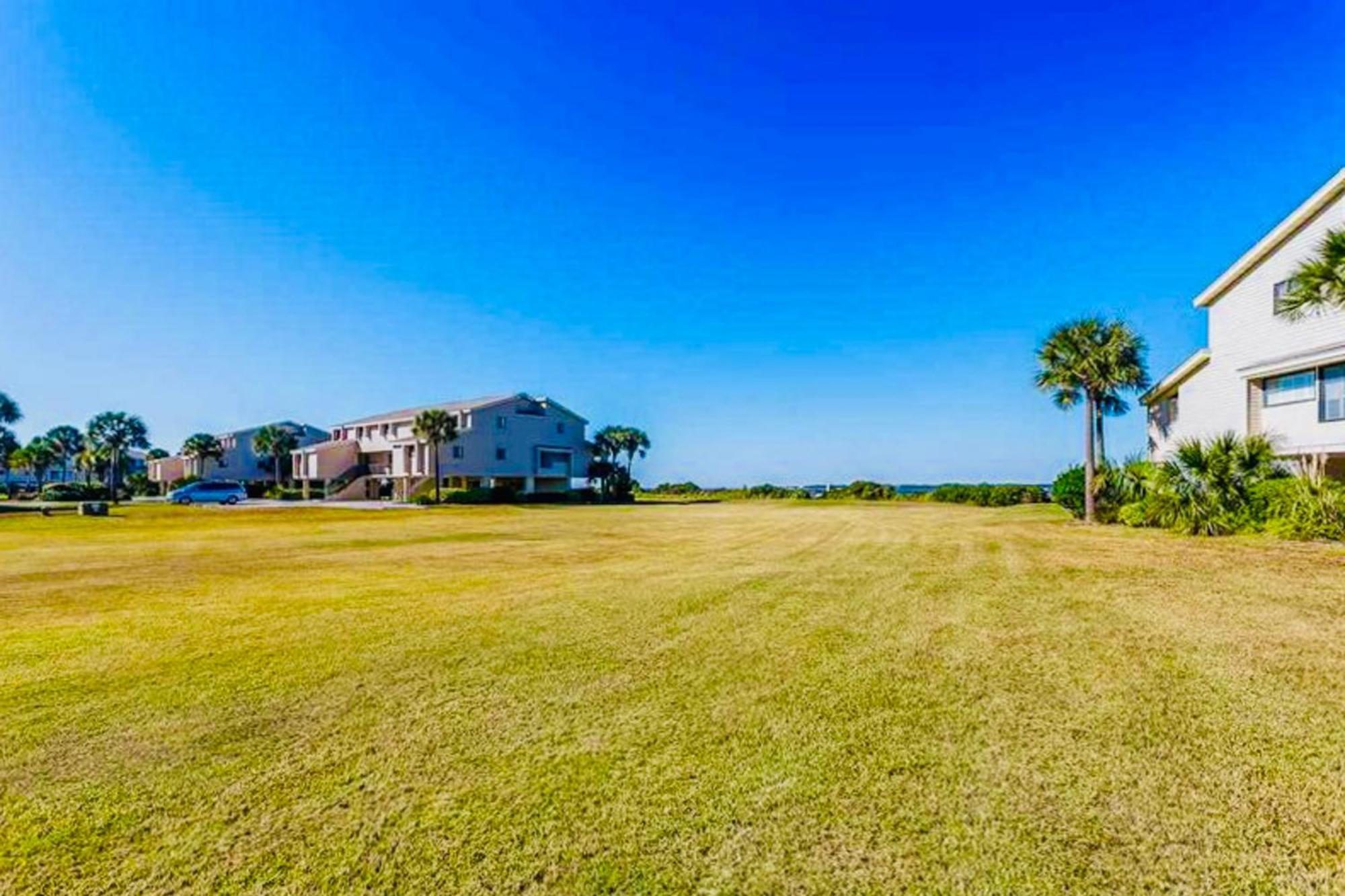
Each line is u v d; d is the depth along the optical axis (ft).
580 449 180.86
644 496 197.67
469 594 26.63
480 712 13.50
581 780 10.58
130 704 14.07
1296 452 49.96
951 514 84.84
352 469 181.16
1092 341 62.75
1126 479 59.72
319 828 9.31
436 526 70.69
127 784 10.61
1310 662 15.53
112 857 8.70
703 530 62.23
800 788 10.23
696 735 12.23
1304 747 11.18
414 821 9.45
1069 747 11.40
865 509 107.04
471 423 159.74
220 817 9.62
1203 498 46.26
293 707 13.87
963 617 21.04
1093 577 27.76
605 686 14.97
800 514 90.99
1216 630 18.58
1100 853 8.46
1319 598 22.56
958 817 9.32
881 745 11.63
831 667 16.12
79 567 36.70
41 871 8.40
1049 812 9.40
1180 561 31.73
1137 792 9.89
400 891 7.98
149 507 123.44
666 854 8.62
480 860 8.55
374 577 31.94
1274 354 51.49
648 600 24.75
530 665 16.57
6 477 240.73
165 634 20.01
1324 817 9.13
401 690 14.85
